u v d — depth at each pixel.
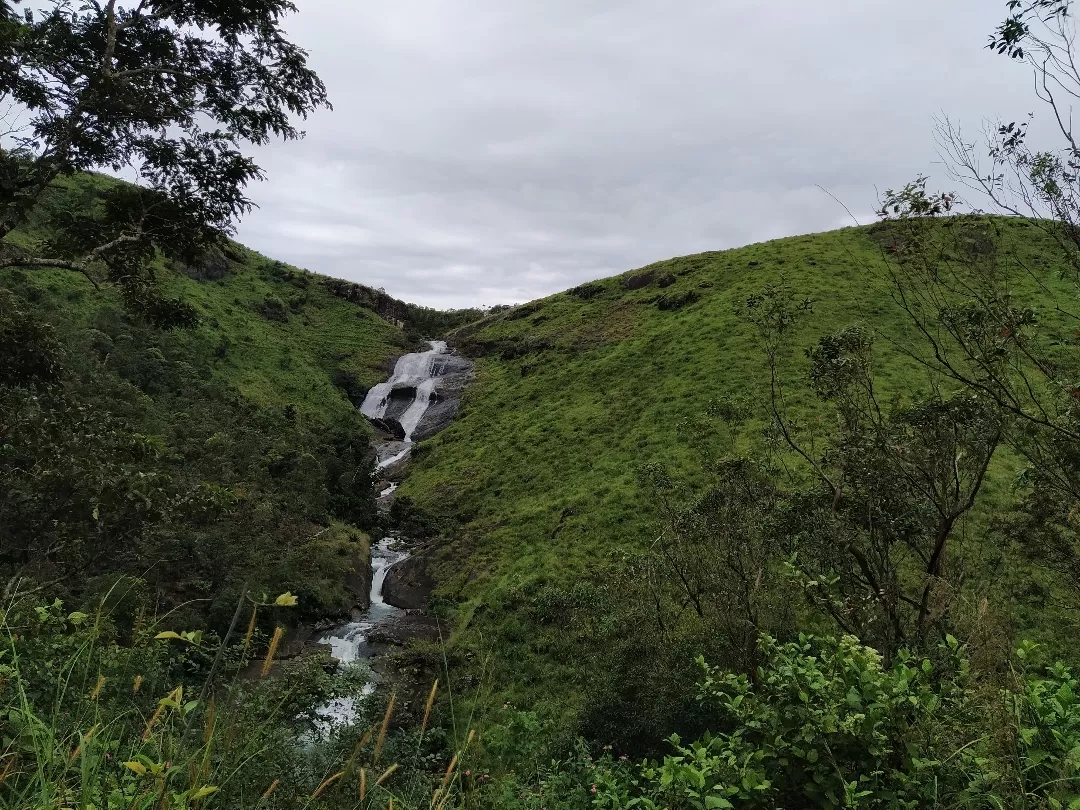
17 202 8.86
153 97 9.84
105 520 8.80
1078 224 4.73
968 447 9.21
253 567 19.75
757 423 28.81
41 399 10.30
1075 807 2.45
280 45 10.74
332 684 8.89
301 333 64.06
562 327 57.78
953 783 3.10
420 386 55.16
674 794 3.33
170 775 1.71
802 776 3.28
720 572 11.26
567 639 16.78
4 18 7.86
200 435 29.67
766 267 52.16
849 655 3.58
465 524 31.23
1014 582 14.29
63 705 2.45
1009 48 4.44
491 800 5.04
